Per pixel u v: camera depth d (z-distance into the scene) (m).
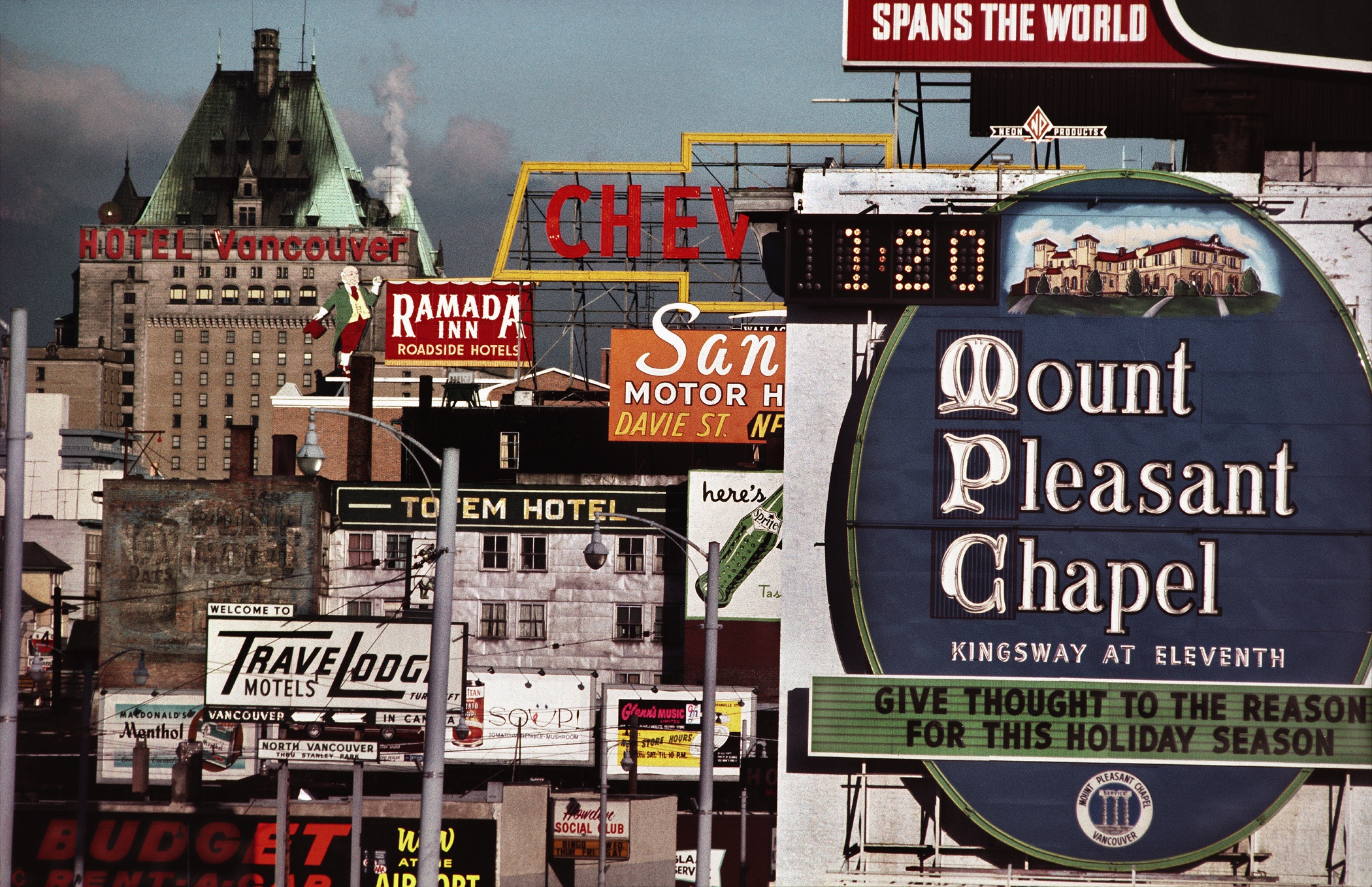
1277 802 72.06
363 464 164.50
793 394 76.00
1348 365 73.75
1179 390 74.44
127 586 142.25
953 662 74.31
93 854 105.12
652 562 146.50
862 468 75.25
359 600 146.25
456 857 108.31
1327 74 79.56
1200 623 73.62
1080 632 74.06
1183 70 79.62
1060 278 75.12
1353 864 71.44
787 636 75.31
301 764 105.62
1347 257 74.31
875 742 73.06
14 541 41.81
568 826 120.81
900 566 74.81
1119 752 72.44
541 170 158.50
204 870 104.81
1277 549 73.62
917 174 76.69
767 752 139.25
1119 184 75.31
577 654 145.88
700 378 150.50
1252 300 74.44
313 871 104.81
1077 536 74.38
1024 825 72.69
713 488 144.38
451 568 43.69
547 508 147.12
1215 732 72.19
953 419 75.12
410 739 103.69
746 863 135.12
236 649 105.00
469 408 171.25
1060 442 74.62
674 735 138.25
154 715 135.12
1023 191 75.69
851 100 86.25
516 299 170.38
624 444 168.88
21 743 133.88
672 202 158.25
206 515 143.12
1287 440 73.88
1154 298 74.75
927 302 75.00
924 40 80.69
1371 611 73.06
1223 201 74.75
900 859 73.75
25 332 41.94
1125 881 72.12
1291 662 73.25
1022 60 80.38
